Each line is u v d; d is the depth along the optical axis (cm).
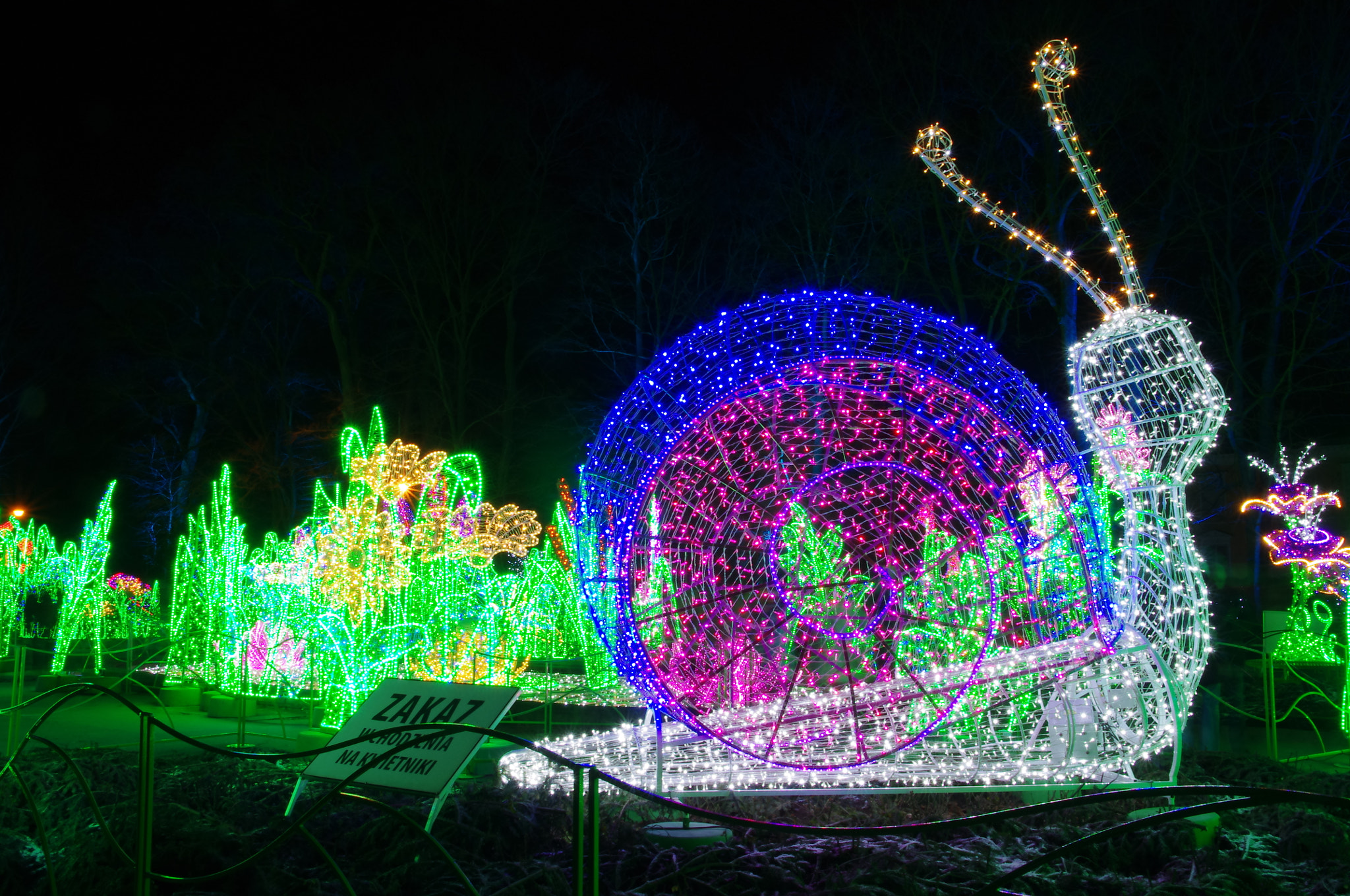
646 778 763
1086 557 739
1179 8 2012
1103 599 736
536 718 1205
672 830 658
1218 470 2136
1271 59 1988
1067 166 2070
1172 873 605
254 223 2855
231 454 3027
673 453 741
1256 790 364
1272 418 2088
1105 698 762
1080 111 2022
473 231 2794
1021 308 2247
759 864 605
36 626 1992
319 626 1134
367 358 2934
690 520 823
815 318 779
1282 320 2216
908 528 838
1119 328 799
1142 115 2080
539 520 2808
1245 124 2016
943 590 817
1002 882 385
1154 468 795
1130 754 746
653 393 782
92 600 1712
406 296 2803
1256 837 671
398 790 654
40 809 791
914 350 775
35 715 1312
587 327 2909
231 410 3117
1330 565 1464
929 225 2305
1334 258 2084
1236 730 1147
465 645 1188
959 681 783
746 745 769
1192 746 966
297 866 640
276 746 1097
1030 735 798
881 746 794
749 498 784
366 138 2731
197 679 1423
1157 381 793
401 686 716
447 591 1166
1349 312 2155
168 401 3048
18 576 1880
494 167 2794
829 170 2369
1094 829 672
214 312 3005
